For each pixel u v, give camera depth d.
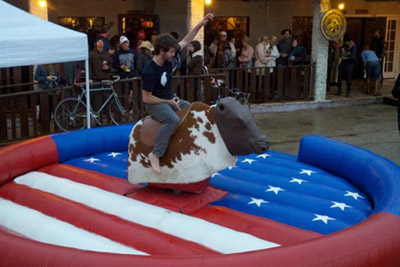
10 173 5.71
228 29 15.73
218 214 4.62
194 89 10.88
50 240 4.24
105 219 4.51
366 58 14.70
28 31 6.50
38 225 4.45
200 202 4.84
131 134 5.07
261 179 5.57
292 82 13.45
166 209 4.64
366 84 15.05
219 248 3.96
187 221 4.34
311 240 3.53
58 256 3.38
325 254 3.37
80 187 5.21
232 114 4.56
